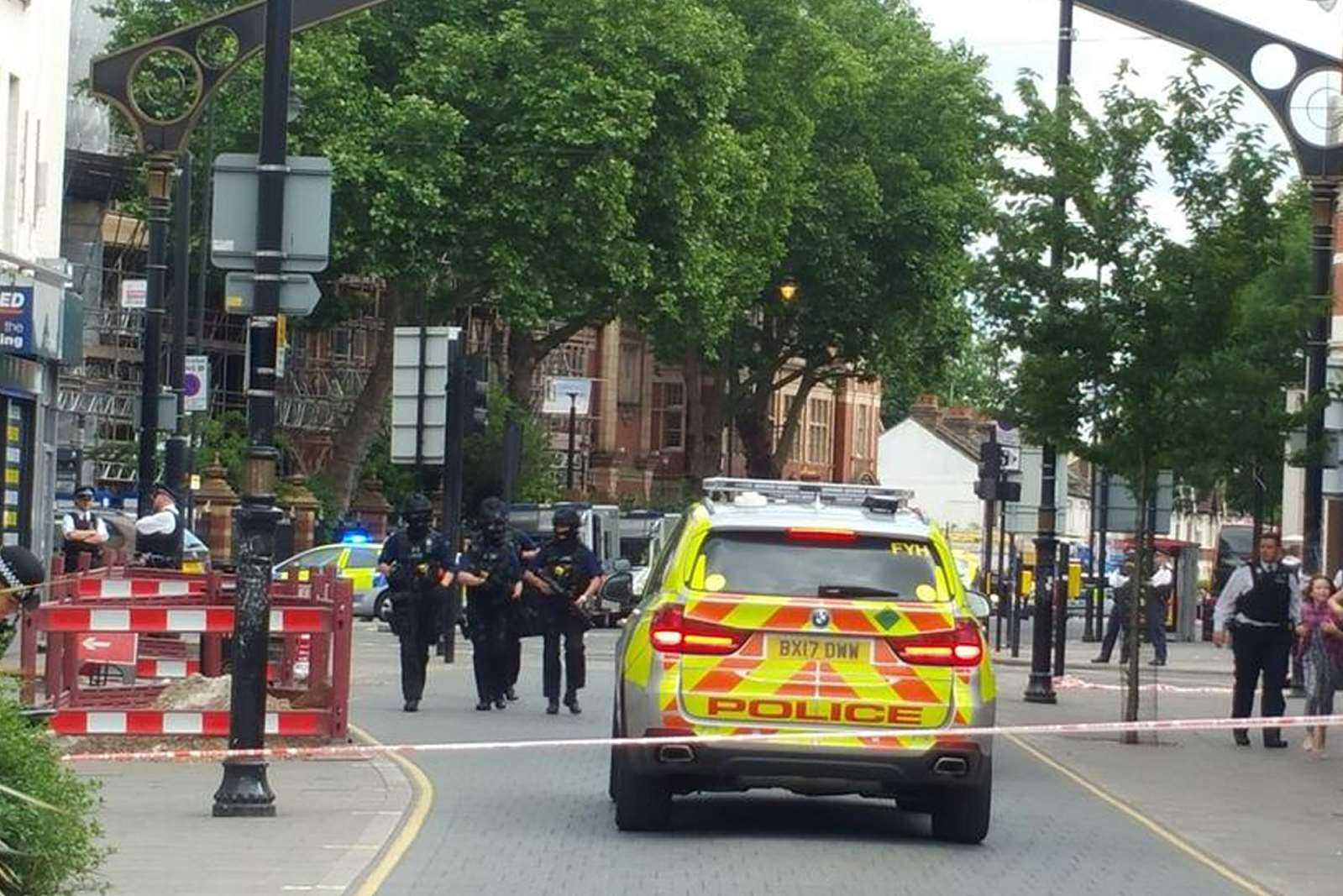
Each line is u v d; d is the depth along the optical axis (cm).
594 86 6600
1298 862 1870
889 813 2066
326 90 6372
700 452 9112
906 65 8838
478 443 7925
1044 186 3003
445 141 6475
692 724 1736
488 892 1519
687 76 6919
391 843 1731
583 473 10256
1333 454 3222
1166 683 4581
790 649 1745
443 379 4212
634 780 1823
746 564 1767
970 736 1744
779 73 7956
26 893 1127
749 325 9181
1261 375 2988
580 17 6712
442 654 4159
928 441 12875
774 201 7956
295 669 2708
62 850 1139
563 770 2302
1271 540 2961
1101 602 6525
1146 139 2977
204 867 1589
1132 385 2981
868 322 8950
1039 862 1772
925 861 1739
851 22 8919
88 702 2448
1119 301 2975
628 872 1622
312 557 6253
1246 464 3130
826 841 1830
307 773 2205
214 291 7662
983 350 3119
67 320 4459
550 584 2984
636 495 11262
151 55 2491
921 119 8850
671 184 6925
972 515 12725
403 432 4234
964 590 1834
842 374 9438
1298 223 3322
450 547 3019
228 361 8306
